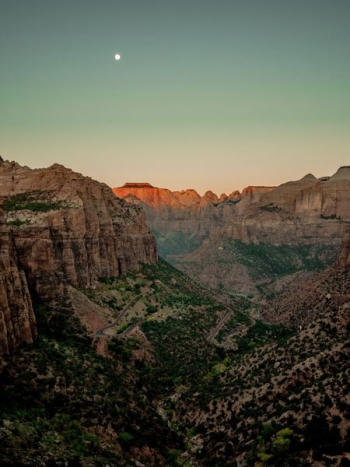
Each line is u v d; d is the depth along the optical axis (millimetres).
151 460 74375
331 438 63625
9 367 75625
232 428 80625
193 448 80438
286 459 62969
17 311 83500
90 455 63500
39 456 55500
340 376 75875
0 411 64125
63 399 76562
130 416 83125
